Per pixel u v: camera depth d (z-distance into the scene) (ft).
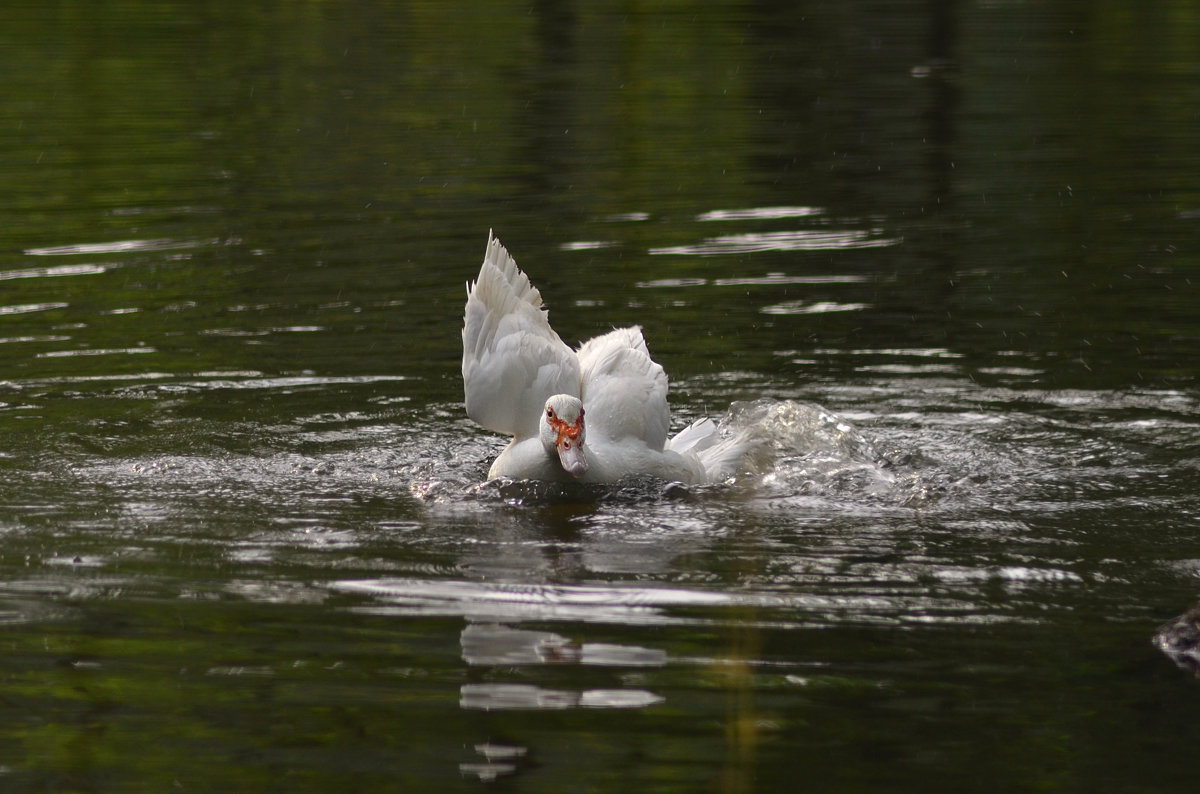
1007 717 23.94
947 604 28.94
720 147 84.79
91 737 23.63
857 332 51.42
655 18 140.87
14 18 135.95
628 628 27.91
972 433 41.65
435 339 50.98
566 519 35.06
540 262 60.54
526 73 112.37
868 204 70.69
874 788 21.81
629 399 38.99
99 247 63.00
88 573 30.96
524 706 24.48
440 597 29.55
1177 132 84.69
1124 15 134.00
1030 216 67.51
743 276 58.70
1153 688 24.93
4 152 82.69
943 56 116.78
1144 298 54.75
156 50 120.47
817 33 130.52
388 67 114.73
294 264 60.23
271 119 93.20
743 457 39.60
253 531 33.91
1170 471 38.17
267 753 23.03
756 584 30.19
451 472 38.93
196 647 27.04
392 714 24.31
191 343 50.14
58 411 43.21
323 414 43.60
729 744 23.03
